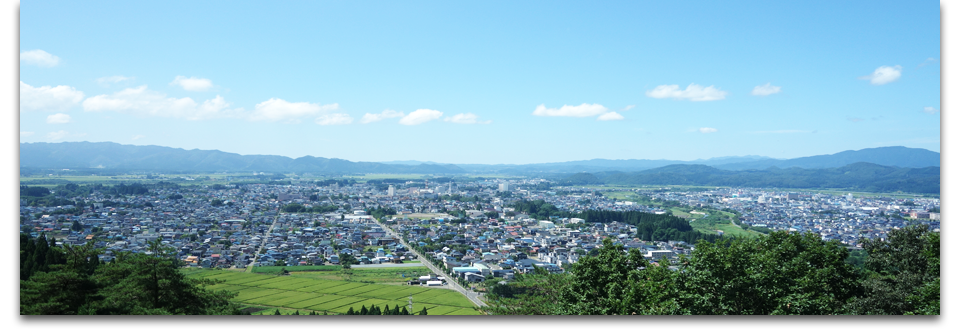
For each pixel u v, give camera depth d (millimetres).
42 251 68688
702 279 51625
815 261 62688
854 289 61094
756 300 51312
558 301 58219
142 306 53781
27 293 48000
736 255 52625
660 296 50781
